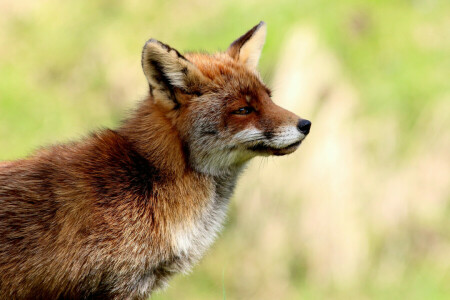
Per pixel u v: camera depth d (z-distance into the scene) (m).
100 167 10.09
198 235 10.70
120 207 9.90
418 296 20.95
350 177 22.05
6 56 26.77
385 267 21.69
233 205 22.84
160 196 10.17
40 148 11.13
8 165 10.34
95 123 24.75
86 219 9.77
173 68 10.27
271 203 22.48
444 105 22.55
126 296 10.12
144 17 26.31
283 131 10.45
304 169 22.36
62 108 25.45
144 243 9.98
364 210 22.03
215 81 10.59
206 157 10.53
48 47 26.73
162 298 21.09
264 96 10.84
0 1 27.94
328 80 22.55
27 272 9.74
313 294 21.42
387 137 22.44
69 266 9.77
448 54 23.30
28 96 25.77
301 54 22.72
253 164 22.92
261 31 11.68
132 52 25.61
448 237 22.00
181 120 10.43
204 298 21.62
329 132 22.23
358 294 21.31
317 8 23.64
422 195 22.22
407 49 23.38
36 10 27.62
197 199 10.52
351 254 21.67
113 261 9.81
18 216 9.77
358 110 22.58
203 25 25.27
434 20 24.02
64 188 9.90
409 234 22.05
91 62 26.03
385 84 22.83
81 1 27.39
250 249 22.30
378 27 23.61
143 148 10.39
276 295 21.61
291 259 22.05
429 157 22.36
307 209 22.17
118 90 25.20
